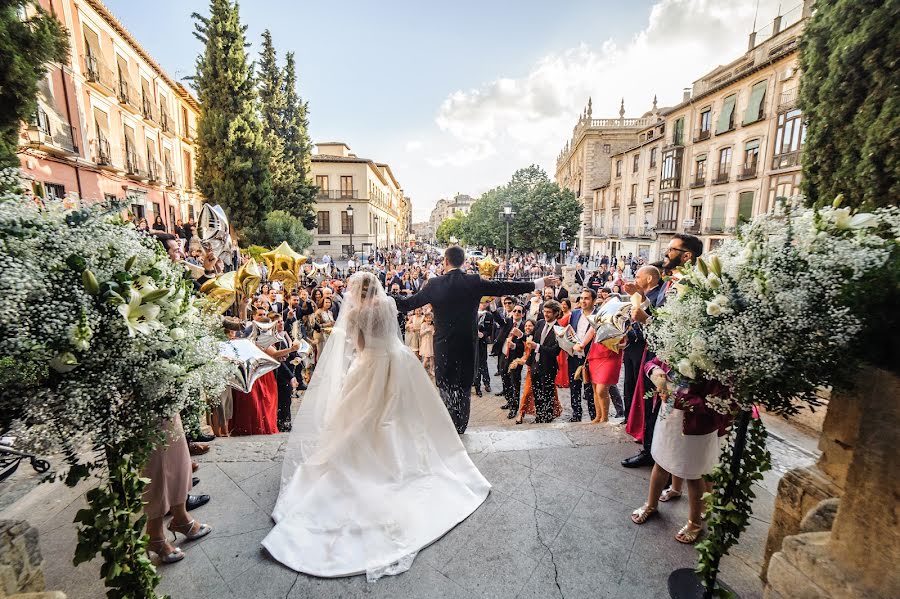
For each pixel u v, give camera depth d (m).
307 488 2.72
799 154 19.41
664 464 2.41
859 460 1.46
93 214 1.69
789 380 1.59
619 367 4.39
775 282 1.61
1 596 1.57
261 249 6.28
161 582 2.14
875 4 3.47
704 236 25.86
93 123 15.41
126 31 17.17
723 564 2.29
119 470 1.66
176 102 23.72
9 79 3.59
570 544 2.43
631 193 36.03
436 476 2.88
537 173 37.72
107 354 1.53
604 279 18.34
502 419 6.05
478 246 46.34
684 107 27.56
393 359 2.92
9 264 1.38
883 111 3.38
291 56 29.11
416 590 2.11
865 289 1.44
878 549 1.38
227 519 2.62
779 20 21.08
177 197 23.72
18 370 1.38
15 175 1.61
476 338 3.72
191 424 2.02
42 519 2.55
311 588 2.12
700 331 1.82
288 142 29.20
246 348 3.66
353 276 3.04
